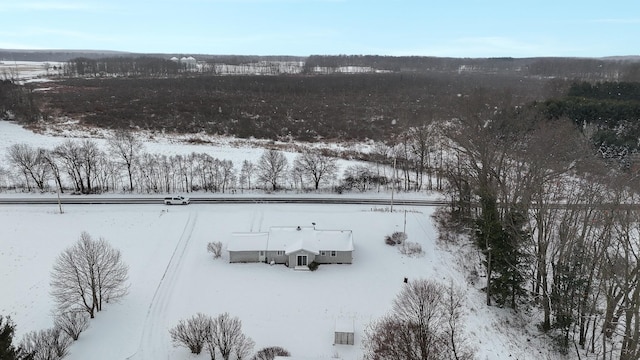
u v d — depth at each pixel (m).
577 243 51.25
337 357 47.34
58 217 78.00
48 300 55.78
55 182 93.31
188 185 92.75
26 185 91.31
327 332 51.53
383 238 73.12
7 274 61.34
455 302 53.94
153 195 88.44
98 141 118.81
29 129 128.62
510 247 53.09
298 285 60.97
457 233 73.44
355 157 113.44
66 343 47.19
